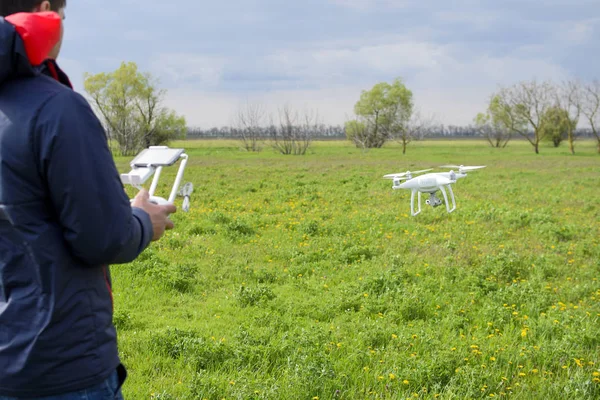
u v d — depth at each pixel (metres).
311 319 7.36
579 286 8.95
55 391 1.96
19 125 1.89
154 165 2.40
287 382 5.11
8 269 1.94
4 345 1.95
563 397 5.15
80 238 1.90
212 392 4.89
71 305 1.96
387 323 7.14
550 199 19.92
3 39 1.84
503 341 6.61
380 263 10.12
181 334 6.21
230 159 48.50
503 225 14.10
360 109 82.50
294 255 10.61
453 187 23.09
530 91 68.88
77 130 1.90
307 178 27.50
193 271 9.09
